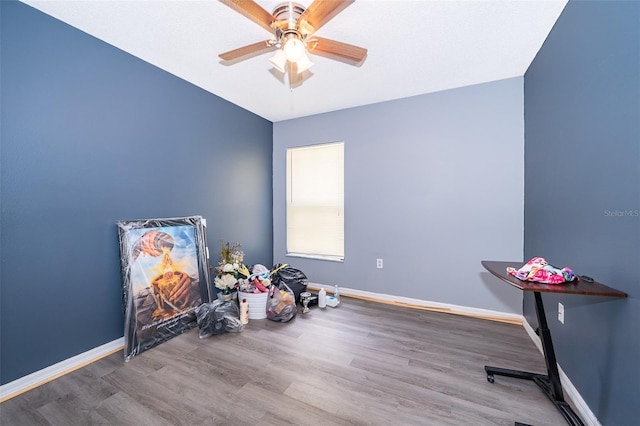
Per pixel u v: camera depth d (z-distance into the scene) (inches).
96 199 74.6
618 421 44.5
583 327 55.7
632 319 41.7
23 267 61.5
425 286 113.3
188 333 88.8
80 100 70.9
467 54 83.0
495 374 65.7
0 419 52.8
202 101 106.8
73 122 69.7
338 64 88.7
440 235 110.3
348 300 122.4
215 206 113.2
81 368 69.3
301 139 140.7
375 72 94.1
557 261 68.1
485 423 51.6
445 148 108.7
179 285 91.4
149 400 57.7
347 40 75.7
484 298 103.6
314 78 98.4
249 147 131.8
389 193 119.6
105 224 76.7
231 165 121.4
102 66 75.5
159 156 91.1
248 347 79.7
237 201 124.8
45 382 63.6
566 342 62.7
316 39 64.0
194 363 71.4
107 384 62.9
